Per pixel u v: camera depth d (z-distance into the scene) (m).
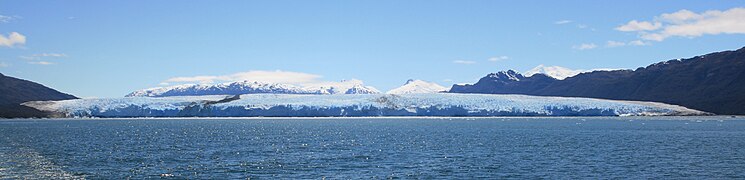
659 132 105.62
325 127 134.50
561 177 46.69
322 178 46.84
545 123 154.88
